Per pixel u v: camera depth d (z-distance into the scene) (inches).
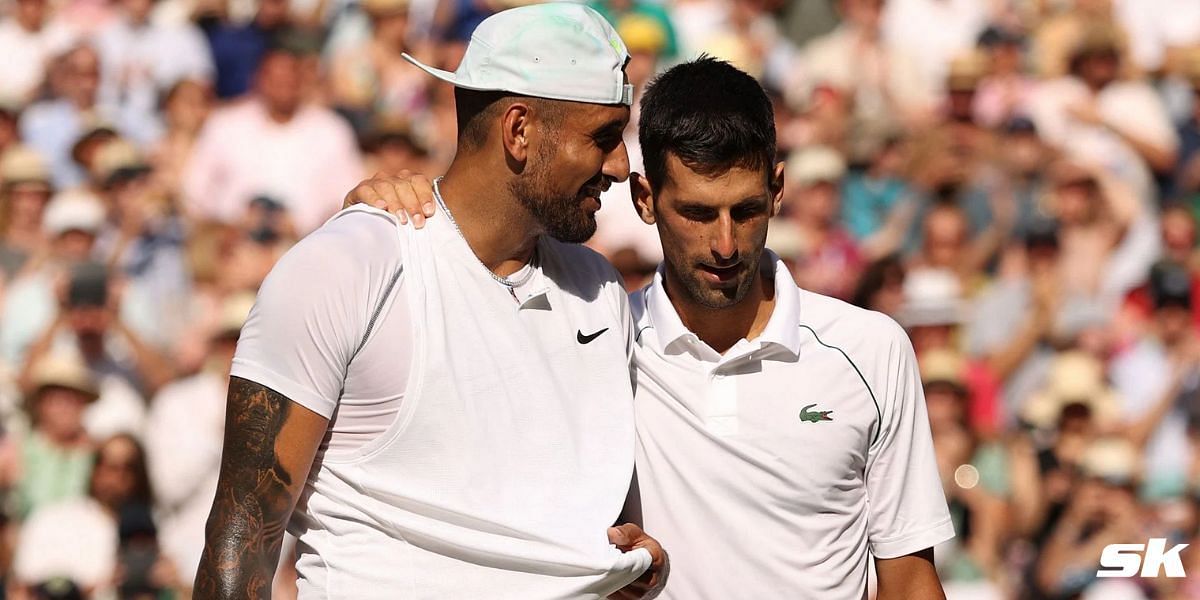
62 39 1333.7
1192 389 1059.9
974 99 1237.1
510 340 430.9
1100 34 1278.3
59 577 927.0
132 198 1157.1
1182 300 1104.8
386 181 438.6
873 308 1081.4
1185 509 981.2
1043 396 1044.5
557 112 421.7
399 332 418.0
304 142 1195.9
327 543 428.5
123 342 1051.3
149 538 941.8
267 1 1325.0
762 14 1341.0
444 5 1280.8
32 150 1231.5
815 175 1151.0
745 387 454.0
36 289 1103.0
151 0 1350.9
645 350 462.9
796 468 450.9
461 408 420.2
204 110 1250.6
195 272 1105.4
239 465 412.5
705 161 426.9
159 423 972.6
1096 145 1248.8
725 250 430.6
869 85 1299.2
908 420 461.1
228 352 993.5
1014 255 1150.3
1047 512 964.6
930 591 465.7
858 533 463.2
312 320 410.6
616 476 436.5
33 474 960.3
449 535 418.3
